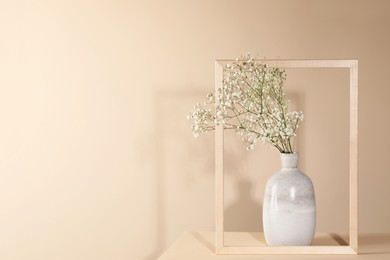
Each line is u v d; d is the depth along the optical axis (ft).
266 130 5.75
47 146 7.80
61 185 7.79
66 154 7.79
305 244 5.76
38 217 7.81
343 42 7.53
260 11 7.58
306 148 7.55
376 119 7.51
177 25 7.67
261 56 7.59
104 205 7.76
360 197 7.54
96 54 7.75
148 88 7.70
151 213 7.72
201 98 7.66
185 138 7.68
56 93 7.78
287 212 5.69
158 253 7.73
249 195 7.62
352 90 5.72
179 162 7.70
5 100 7.82
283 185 5.71
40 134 7.80
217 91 5.76
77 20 7.77
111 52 7.73
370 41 7.50
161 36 7.68
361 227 7.55
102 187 7.76
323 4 7.54
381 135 7.51
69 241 7.79
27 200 7.82
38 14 7.80
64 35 7.77
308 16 7.54
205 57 7.64
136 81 7.72
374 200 7.54
